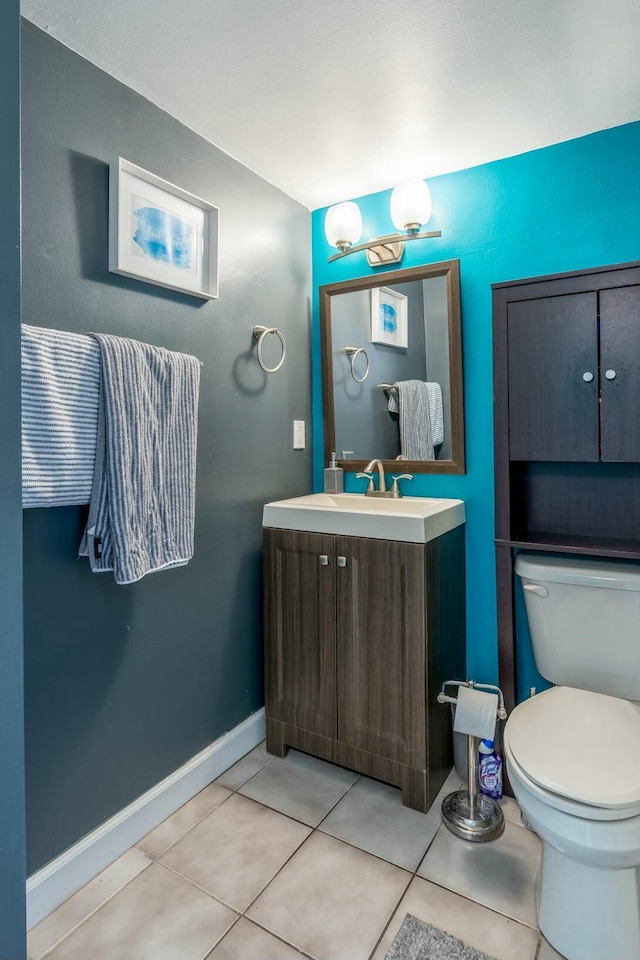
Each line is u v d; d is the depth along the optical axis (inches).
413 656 67.9
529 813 50.2
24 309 51.5
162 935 52.0
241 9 50.6
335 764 78.0
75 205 56.2
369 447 91.3
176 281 67.2
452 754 78.4
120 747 62.8
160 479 60.7
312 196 90.6
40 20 51.7
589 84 62.4
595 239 72.8
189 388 64.6
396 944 50.8
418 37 54.6
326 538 74.2
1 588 25.7
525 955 49.7
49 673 55.1
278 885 57.7
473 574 82.7
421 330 85.0
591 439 65.6
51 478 50.7
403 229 82.3
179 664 70.9
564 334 66.6
